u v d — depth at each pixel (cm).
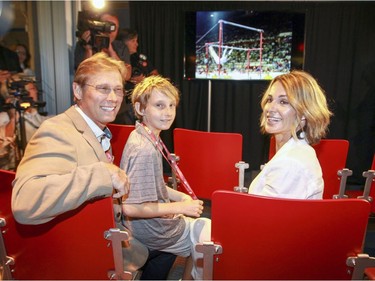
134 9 414
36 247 98
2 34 286
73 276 100
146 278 139
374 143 403
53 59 395
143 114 139
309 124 113
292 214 82
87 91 114
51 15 386
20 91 313
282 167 105
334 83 405
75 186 86
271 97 117
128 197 115
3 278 105
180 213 121
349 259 87
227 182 178
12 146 315
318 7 395
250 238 87
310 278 91
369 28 391
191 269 140
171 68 426
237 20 393
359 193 254
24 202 83
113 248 93
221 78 408
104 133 124
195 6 410
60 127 103
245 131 427
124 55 372
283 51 394
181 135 176
